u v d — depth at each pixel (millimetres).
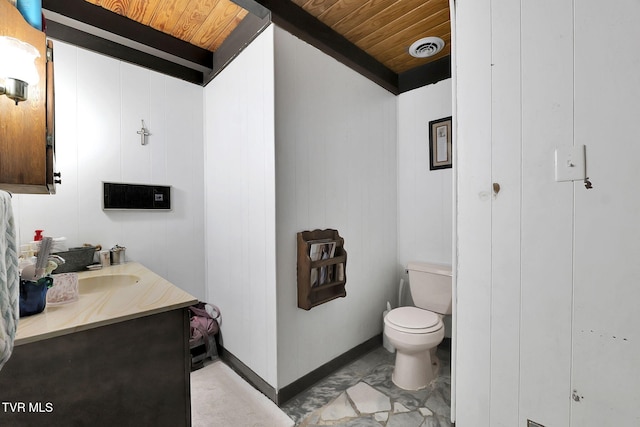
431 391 1713
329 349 1924
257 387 1749
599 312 790
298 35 1691
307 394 1698
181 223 2209
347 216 2051
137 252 1993
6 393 820
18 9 971
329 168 1914
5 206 723
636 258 736
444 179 2260
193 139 2273
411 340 1656
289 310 1667
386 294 2416
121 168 1923
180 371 1149
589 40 790
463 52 1049
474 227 1028
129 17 1806
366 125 2213
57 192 1687
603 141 775
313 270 1713
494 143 976
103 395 979
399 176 2527
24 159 947
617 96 752
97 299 1152
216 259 2189
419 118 2400
